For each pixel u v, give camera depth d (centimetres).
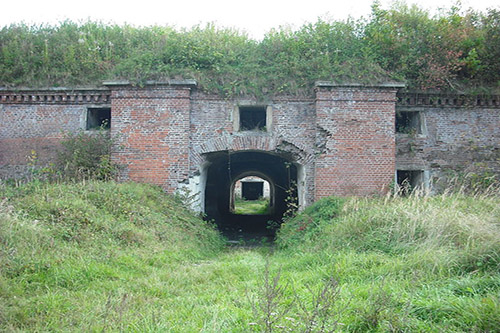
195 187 1234
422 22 1421
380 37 1330
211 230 1179
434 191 1286
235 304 508
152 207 1046
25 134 1306
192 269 717
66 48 1431
